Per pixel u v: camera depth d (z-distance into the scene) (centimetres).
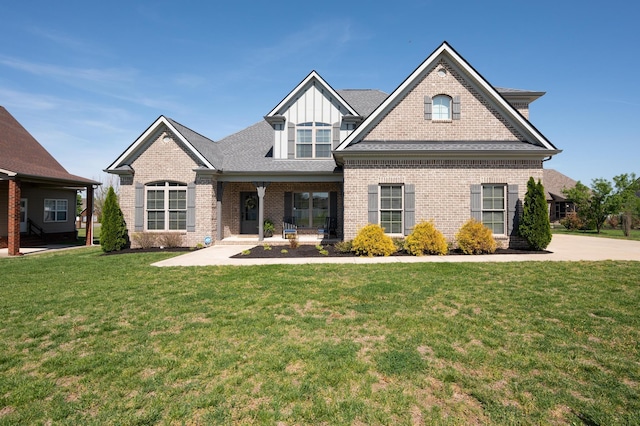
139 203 1642
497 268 980
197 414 332
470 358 439
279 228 1858
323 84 1719
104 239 1502
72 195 2517
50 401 358
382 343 486
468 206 1380
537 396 359
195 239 1622
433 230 1284
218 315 610
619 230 2762
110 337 523
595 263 1040
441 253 1272
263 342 491
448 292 739
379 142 1444
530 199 1335
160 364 432
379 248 1243
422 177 1386
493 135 1434
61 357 455
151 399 358
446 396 361
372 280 852
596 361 437
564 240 1816
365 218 1393
